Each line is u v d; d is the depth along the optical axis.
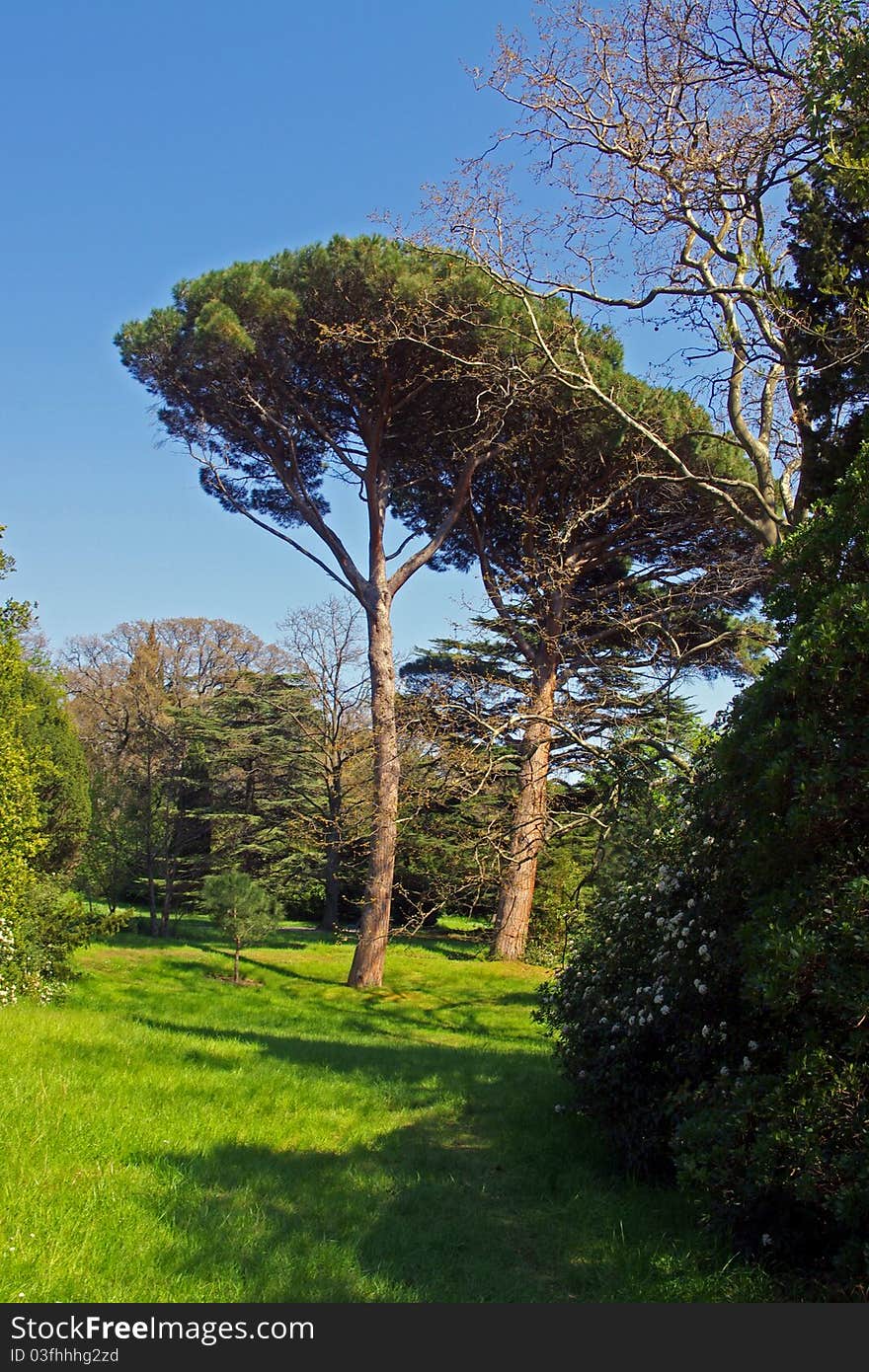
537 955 22.20
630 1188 6.42
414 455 20.12
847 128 8.14
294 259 18.06
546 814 14.55
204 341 16.64
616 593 18.45
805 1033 4.69
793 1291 4.55
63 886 16.05
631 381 15.81
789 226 9.30
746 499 15.30
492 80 10.32
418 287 16.03
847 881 4.44
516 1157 7.17
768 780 4.67
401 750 20.41
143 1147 6.03
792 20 9.17
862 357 8.53
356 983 20.02
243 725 31.28
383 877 20.41
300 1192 5.73
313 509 19.86
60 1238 4.37
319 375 18.61
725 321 10.05
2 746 13.09
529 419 17.31
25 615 13.52
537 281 11.29
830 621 4.75
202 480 20.33
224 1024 13.74
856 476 5.27
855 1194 3.91
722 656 16.36
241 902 20.02
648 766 11.39
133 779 29.02
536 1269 5.04
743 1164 4.48
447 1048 13.35
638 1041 6.66
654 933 7.04
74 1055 8.34
